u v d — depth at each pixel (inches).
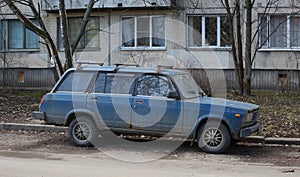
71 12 952.3
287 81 863.1
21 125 489.4
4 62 903.7
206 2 895.1
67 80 403.5
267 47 880.9
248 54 747.4
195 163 330.0
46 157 347.9
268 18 868.6
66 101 394.9
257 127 373.4
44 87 960.9
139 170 303.4
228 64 883.4
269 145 412.8
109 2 919.7
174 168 311.6
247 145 411.2
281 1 863.1
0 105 652.1
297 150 390.0
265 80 876.0
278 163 335.3
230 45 879.1
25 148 387.9
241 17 860.6
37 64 968.3
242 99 693.9
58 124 399.2
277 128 464.8
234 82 842.8
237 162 336.8
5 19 990.4
